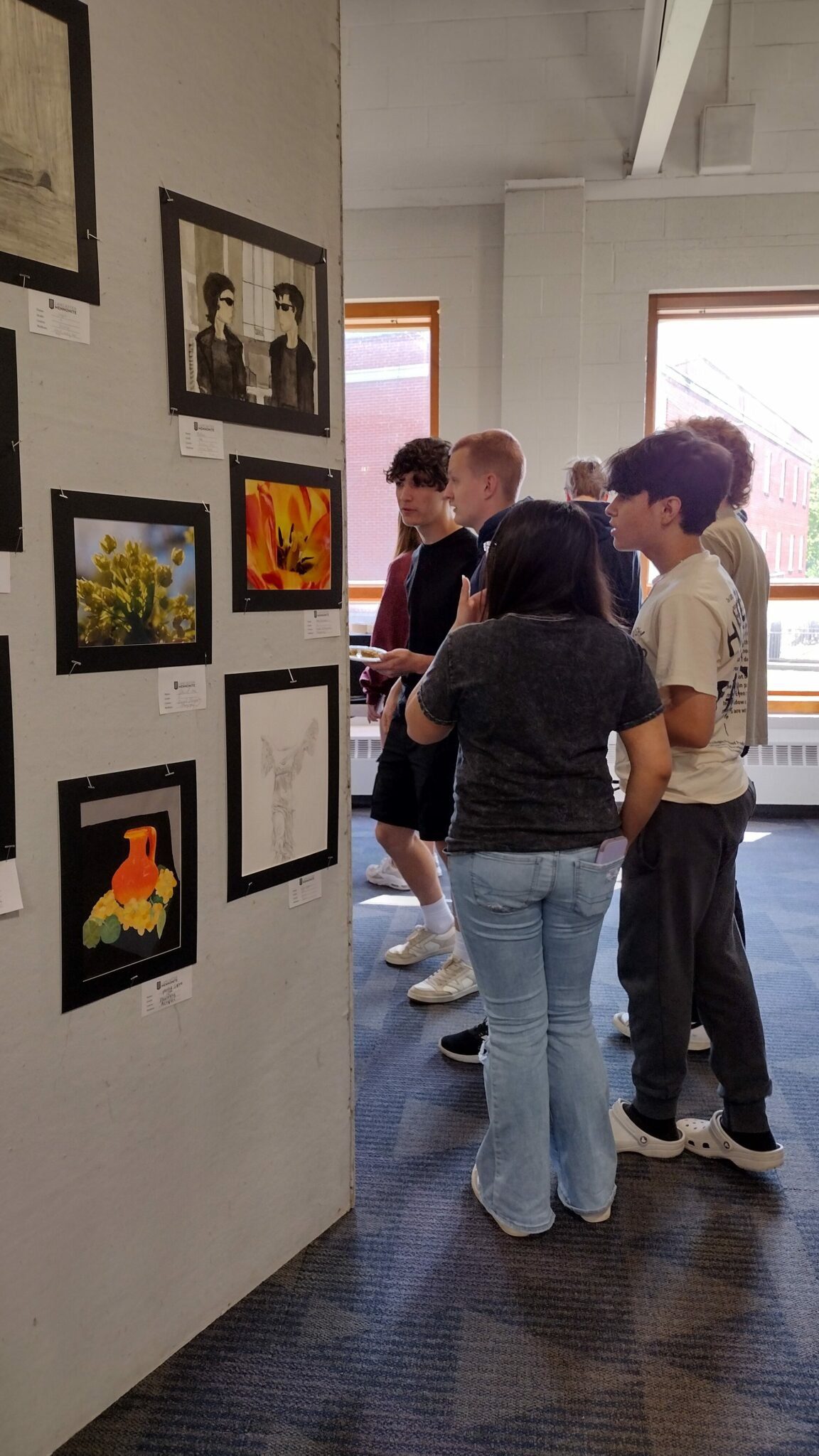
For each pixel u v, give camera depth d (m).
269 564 1.43
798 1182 1.87
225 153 1.29
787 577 4.66
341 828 1.66
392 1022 2.53
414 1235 1.71
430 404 4.69
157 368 1.22
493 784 1.55
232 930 1.45
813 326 4.50
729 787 1.73
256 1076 1.53
